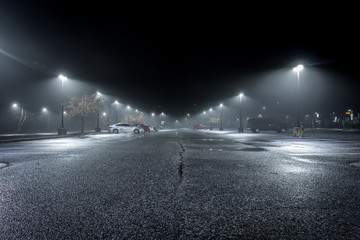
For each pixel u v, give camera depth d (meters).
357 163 7.38
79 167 6.64
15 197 3.86
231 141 17.66
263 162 7.57
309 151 10.84
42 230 2.67
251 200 3.72
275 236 2.55
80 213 3.17
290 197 3.88
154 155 9.33
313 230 2.69
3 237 2.51
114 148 12.27
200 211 3.26
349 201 3.68
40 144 15.21
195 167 6.63
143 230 2.67
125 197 3.87
